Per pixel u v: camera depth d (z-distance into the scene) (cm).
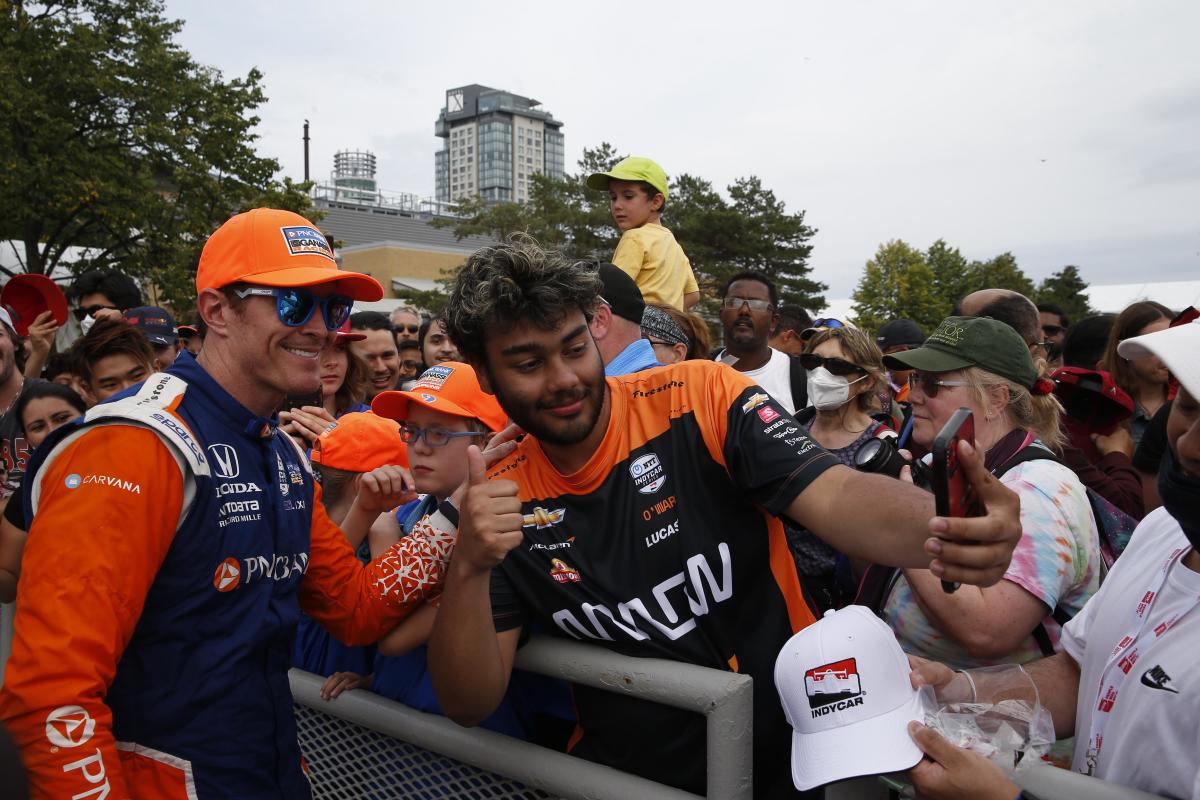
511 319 144
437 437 207
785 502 149
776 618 159
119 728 152
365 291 174
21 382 348
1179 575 134
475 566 146
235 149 2380
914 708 133
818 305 4222
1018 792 123
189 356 167
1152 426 262
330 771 211
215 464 157
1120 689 137
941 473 113
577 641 163
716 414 158
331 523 192
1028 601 170
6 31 2100
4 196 2030
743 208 4181
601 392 154
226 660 157
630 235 455
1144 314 336
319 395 370
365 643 186
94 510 139
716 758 138
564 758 158
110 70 2172
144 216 2191
